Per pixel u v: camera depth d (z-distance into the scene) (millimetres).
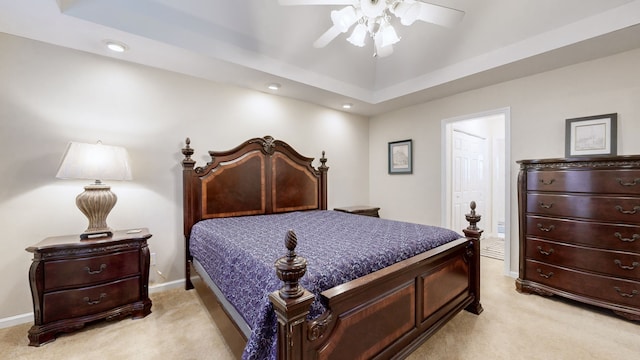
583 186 2354
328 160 4348
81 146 2141
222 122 3242
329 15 2738
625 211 2146
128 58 2578
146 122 2756
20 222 2199
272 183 3508
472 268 2256
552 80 2875
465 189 4656
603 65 2574
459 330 2055
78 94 2422
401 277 1519
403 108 4355
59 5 1839
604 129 2553
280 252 1567
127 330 2082
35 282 1891
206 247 2264
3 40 2135
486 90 3387
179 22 2359
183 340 1957
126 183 2654
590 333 2004
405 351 1537
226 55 2652
